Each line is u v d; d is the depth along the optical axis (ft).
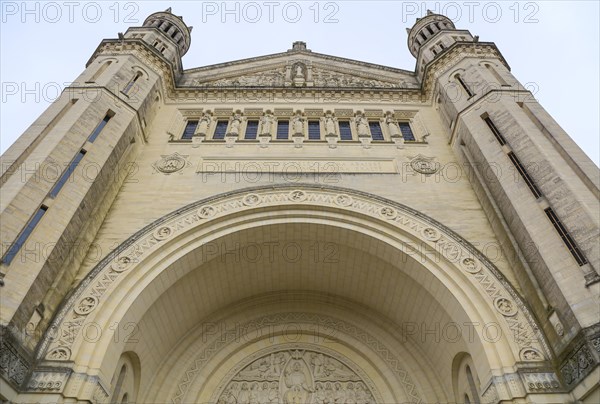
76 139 55.21
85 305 45.93
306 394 61.05
